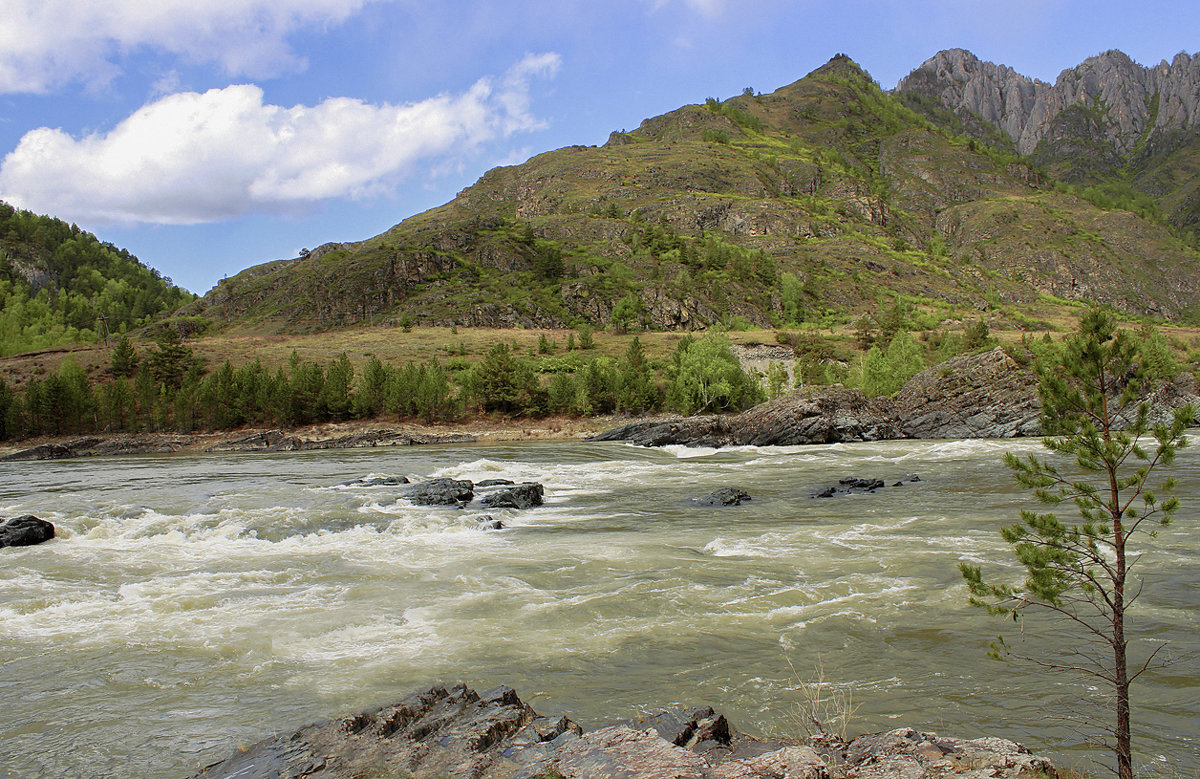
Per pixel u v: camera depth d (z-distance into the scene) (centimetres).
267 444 9212
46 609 1590
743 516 2859
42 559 2119
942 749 737
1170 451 799
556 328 18700
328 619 1481
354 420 10706
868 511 2862
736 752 744
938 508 2856
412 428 10056
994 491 3272
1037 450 5225
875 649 1236
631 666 1180
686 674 1140
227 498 3064
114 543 2383
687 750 716
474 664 1204
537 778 676
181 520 2622
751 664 1179
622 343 15725
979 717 958
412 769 724
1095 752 847
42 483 4706
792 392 7831
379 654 1265
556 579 1797
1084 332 858
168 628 1438
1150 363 830
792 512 2922
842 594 1586
